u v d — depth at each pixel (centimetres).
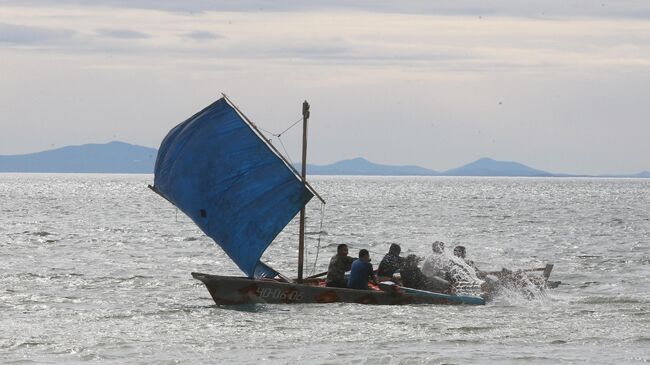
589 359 8100
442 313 10519
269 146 11319
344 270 11406
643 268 15988
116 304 11244
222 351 8412
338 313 10438
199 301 11556
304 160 11425
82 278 13825
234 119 11362
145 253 18288
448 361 7981
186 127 11381
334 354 8275
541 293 12088
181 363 7938
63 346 8600
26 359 8069
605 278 14450
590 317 10300
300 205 11412
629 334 9225
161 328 9531
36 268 15150
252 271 11262
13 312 10594
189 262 16650
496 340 8925
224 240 11294
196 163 11294
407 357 8144
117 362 7969
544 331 9394
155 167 11656
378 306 10944
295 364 7906
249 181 11300
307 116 11350
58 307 10988
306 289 10975
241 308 10781
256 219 11281
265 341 8869
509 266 16700
